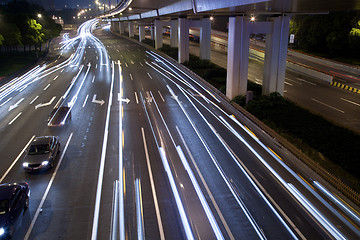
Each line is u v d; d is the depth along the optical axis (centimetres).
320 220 1263
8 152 1986
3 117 2719
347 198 1366
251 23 2792
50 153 1766
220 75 4012
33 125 2489
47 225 1255
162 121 2520
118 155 1902
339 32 5341
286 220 1266
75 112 2808
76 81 4162
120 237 1171
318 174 1580
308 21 6175
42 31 7312
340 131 2117
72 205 1393
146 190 1500
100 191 1502
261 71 4525
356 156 1742
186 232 1193
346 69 4522
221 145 2025
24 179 1638
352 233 1184
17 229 1232
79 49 7819
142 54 6756
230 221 1261
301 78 4072
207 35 4984
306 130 2141
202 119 2559
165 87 3722
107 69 5006
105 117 2650
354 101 2994
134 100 3167
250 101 2739
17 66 5438
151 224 1244
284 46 2878
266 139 2092
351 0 1620
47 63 5881
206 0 2672
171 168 1719
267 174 1644
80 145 2067
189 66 4744
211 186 1530
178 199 1418
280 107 2655
